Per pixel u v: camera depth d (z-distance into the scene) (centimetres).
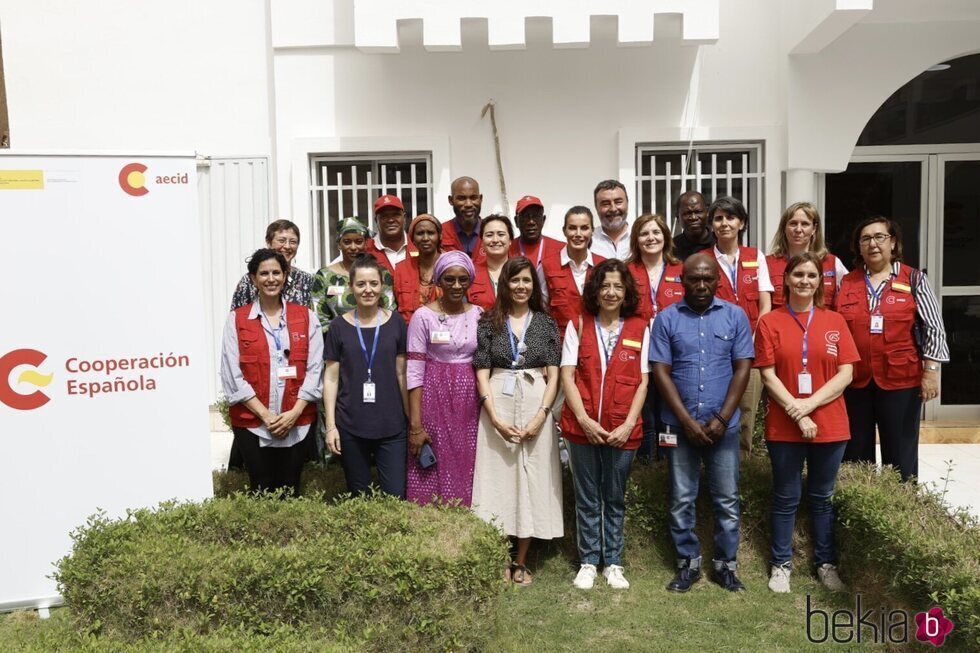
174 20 670
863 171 704
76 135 675
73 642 298
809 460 423
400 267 488
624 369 418
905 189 704
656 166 665
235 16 670
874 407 460
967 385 721
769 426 419
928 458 640
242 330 421
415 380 425
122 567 324
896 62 630
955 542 351
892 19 620
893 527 373
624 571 445
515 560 438
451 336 426
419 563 323
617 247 517
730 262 480
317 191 665
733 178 659
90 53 671
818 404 404
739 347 411
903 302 443
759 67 642
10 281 396
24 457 402
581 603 409
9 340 397
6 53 669
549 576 439
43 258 399
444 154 647
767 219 648
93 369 409
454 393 426
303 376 430
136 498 417
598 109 646
